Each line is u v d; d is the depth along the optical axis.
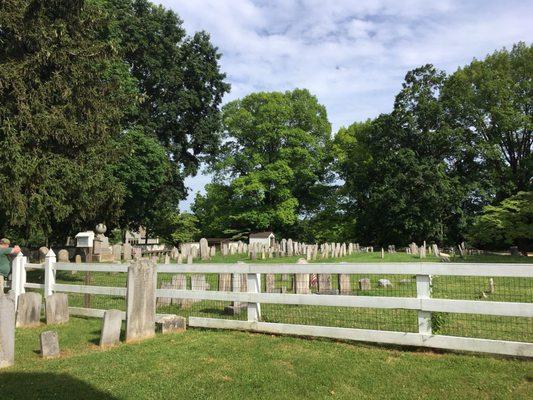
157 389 5.55
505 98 47.06
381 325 8.03
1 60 16.56
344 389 5.46
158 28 36.91
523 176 47.09
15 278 11.37
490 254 33.88
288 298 7.77
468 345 6.27
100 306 11.54
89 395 5.38
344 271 7.39
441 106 47.47
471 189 45.81
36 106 16.39
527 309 5.95
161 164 32.16
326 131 55.06
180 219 48.09
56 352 7.11
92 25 19.44
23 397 5.33
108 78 27.00
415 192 45.25
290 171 48.72
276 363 6.37
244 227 51.84
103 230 23.11
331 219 54.50
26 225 17.97
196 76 40.38
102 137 19.25
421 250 31.33
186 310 10.56
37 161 15.78
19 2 16.28
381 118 50.12
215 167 50.50
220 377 5.91
